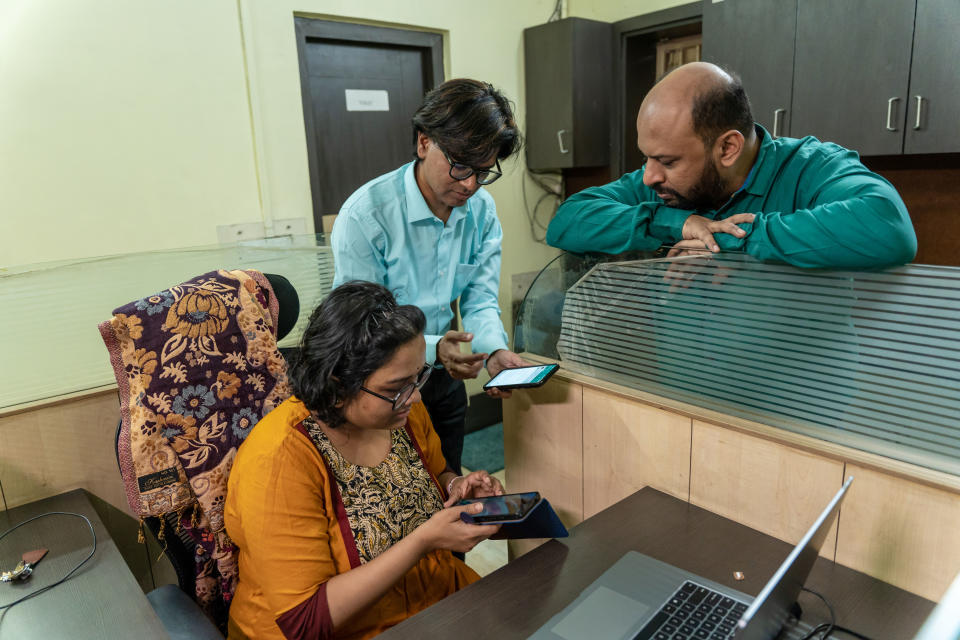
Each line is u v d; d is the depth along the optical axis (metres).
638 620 0.89
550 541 1.10
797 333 0.99
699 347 1.13
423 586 1.16
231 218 2.60
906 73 2.20
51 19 2.12
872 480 0.92
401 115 3.12
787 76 2.52
